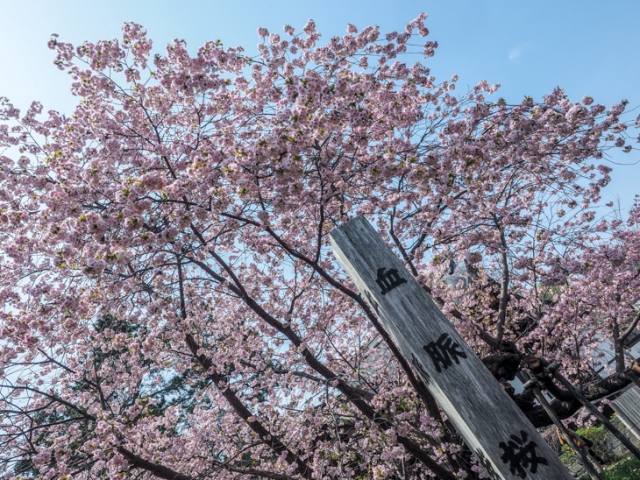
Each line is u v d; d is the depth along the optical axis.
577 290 9.31
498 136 6.40
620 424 13.27
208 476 7.46
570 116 6.35
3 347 6.24
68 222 5.39
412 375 6.88
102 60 6.44
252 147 5.27
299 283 8.34
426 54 7.38
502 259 8.62
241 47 6.77
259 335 8.72
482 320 9.77
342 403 7.96
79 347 7.73
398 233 7.93
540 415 7.07
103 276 6.50
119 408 8.24
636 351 13.70
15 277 6.57
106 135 6.69
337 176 6.28
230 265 7.62
